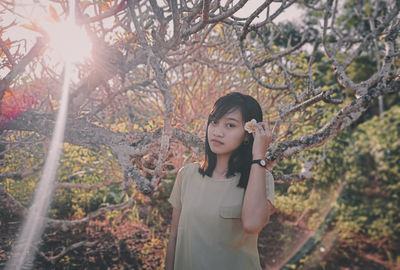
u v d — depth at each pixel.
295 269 3.85
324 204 5.35
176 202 1.53
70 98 1.59
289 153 1.77
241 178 1.33
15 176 2.14
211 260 1.26
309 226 5.02
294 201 5.44
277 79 3.33
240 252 1.28
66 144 3.81
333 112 4.65
